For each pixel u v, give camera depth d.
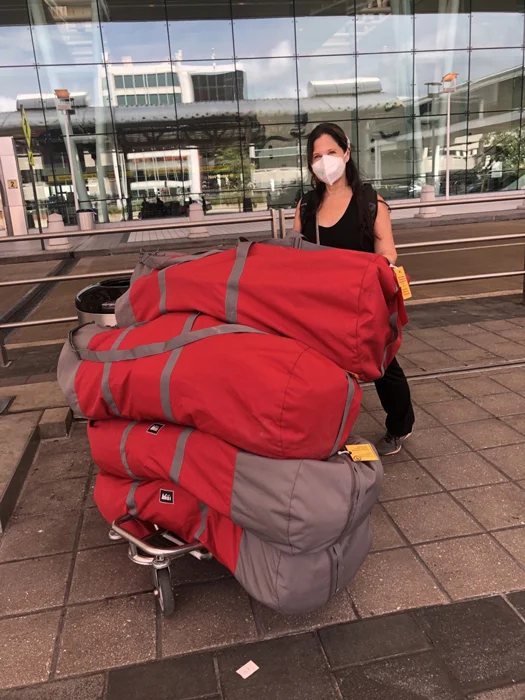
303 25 19.83
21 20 18.75
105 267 12.84
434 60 20.69
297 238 2.39
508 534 2.64
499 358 4.83
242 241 2.36
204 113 20.11
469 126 21.42
